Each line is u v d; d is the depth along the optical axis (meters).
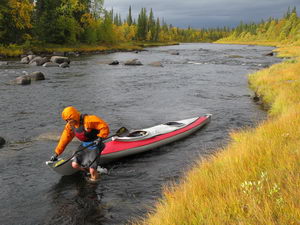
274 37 134.50
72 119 5.21
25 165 6.58
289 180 3.27
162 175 6.05
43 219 4.52
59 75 23.27
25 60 33.06
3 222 4.43
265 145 5.07
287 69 19.88
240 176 3.93
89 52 57.50
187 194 3.82
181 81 20.66
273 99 12.73
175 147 7.79
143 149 7.29
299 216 2.56
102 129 5.36
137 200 5.03
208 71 26.91
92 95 15.33
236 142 6.94
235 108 12.32
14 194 5.30
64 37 59.94
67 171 5.98
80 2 68.12
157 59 41.53
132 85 18.78
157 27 140.75
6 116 10.89
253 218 2.73
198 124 9.28
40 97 14.59
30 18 54.78
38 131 9.09
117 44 82.00
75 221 4.45
